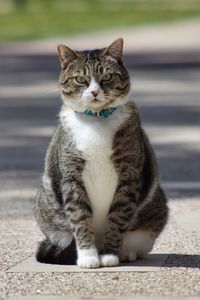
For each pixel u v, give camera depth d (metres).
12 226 11.32
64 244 9.46
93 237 9.20
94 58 9.30
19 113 23.81
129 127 9.05
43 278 8.64
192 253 9.73
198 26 60.28
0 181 14.55
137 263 9.30
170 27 59.78
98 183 9.04
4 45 49.66
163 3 86.38
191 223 11.27
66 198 9.10
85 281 8.48
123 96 9.25
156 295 7.93
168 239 10.42
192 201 12.73
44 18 68.06
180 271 8.84
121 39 9.38
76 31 56.72
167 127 20.56
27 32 56.91
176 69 36.22
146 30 57.66
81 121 9.04
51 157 9.41
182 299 7.77
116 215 9.14
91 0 92.06
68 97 9.27
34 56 42.88
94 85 9.12
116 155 8.98
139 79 32.75
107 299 7.80
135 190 9.12
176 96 27.20
